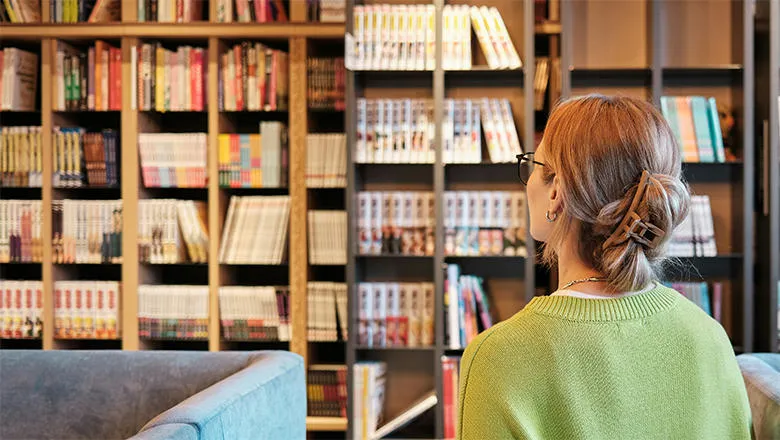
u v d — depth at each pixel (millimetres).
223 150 4691
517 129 4445
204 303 4688
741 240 4129
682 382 1021
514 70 4199
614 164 1045
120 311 4762
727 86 4359
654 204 1023
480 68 4188
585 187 1047
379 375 4336
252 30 4602
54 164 4777
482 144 4379
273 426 2406
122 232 4730
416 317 4266
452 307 4207
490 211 4227
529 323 1035
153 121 4926
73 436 2730
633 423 994
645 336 1033
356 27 4242
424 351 4500
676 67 4172
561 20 4113
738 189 4195
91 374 2768
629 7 4371
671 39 4379
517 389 993
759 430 1872
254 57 4668
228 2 4633
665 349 1032
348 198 4191
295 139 4621
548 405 992
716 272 4371
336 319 4598
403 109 4262
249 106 4672
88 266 5141
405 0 4516
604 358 1004
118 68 4730
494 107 4246
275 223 4664
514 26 4441
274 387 2436
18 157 4773
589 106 1091
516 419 976
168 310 4707
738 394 1072
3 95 4797
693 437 1011
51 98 4762
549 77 4359
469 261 4473
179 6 4645
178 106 4703
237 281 5016
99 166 4777
